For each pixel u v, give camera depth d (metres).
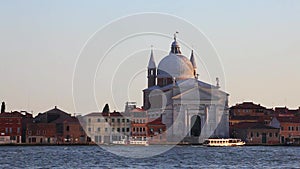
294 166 132.25
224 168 126.50
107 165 132.12
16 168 125.94
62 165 133.00
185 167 128.00
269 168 126.62
